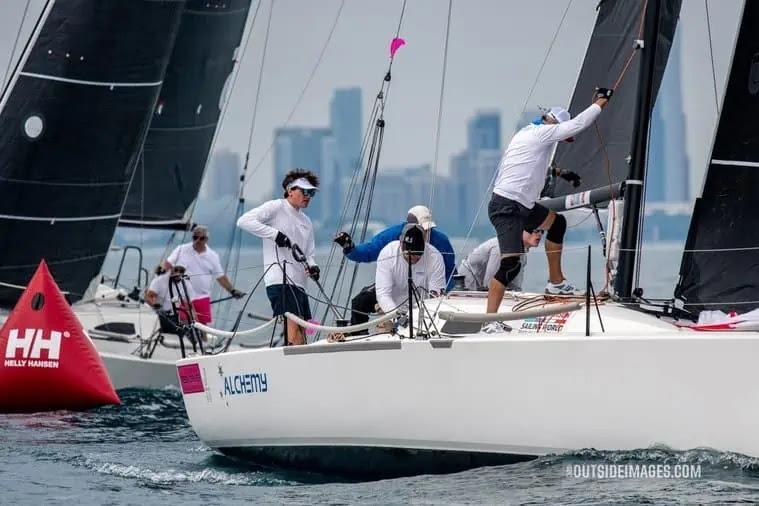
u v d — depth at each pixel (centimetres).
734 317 2677
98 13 4906
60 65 4881
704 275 2834
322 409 2850
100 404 4091
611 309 2820
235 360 3033
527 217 2984
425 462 2747
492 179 3259
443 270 3172
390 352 2739
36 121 4872
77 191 4950
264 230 3303
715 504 2319
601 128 3362
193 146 6238
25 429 3703
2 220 4850
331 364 2827
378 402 2764
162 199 6206
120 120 5000
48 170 4891
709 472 2439
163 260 5397
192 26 6122
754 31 2811
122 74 4975
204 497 2675
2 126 4850
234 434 3070
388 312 3045
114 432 3647
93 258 5034
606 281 3066
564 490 2464
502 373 2614
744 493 2369
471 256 3469
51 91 4881
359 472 2850
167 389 4494
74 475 2956
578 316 2780
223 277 5038
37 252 4906
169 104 6156
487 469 2633
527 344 2588
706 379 2444
